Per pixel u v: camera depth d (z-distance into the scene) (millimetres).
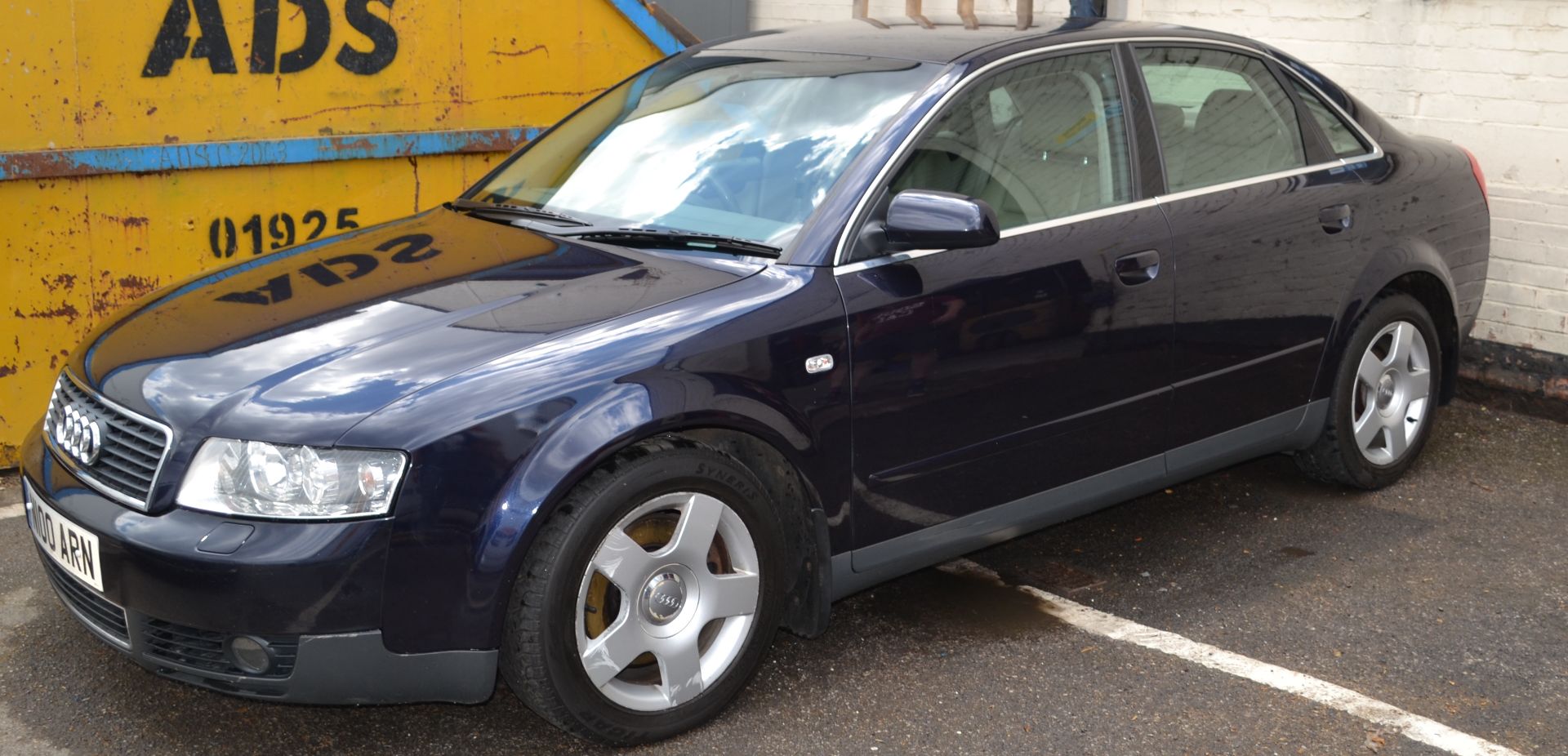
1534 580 4254
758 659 3359
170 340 3266
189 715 3383
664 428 3035
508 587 2910
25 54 4770
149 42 5031
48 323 4992
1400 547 4504
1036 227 3713
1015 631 3900
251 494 2828
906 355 3420
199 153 5164
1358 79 6406
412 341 3070
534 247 3625
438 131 5840
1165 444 4086
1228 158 4273
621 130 4129
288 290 3480
